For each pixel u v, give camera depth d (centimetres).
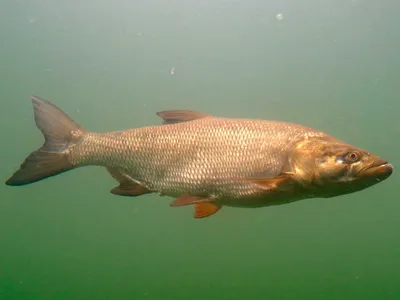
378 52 470
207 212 64
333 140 62
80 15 438
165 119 70
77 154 71
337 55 495
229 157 64
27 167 71
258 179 60
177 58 575
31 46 513
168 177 66
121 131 71
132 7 426
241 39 504
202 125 66
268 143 63
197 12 435
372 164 59
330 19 420
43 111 73
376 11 384
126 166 69
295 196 63
